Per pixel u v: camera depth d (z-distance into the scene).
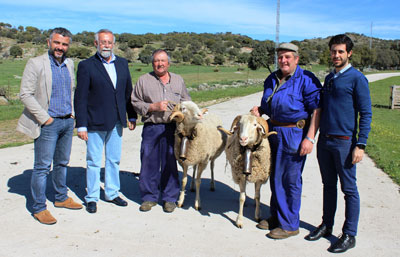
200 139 5.29
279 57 4.50
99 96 5.18
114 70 5.33
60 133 5.03
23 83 4.50
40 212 4.92
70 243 4.31
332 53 4.12
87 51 109.81
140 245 4.31
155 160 5.50
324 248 4.34
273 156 4.83
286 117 4.55
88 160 5.36
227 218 5.24
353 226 4.26
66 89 4.93
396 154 9.36
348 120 4.10
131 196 6.12
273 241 4.51
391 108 22.58
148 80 5.39
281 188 4.68
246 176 4.86
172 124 5.55
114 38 5.23
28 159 8.27
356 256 4.14
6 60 96.12
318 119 4.43
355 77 4.01
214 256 4.08
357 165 8.20
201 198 6.13
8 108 18.75
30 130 4.67
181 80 5.68
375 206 5.69
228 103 20.97
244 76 56.28
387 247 4.36
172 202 5.54
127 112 5.88
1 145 9.91
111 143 5.55
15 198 5.77
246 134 4.38
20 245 4.22
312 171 7.77
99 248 4.21
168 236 4.57
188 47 150.62
